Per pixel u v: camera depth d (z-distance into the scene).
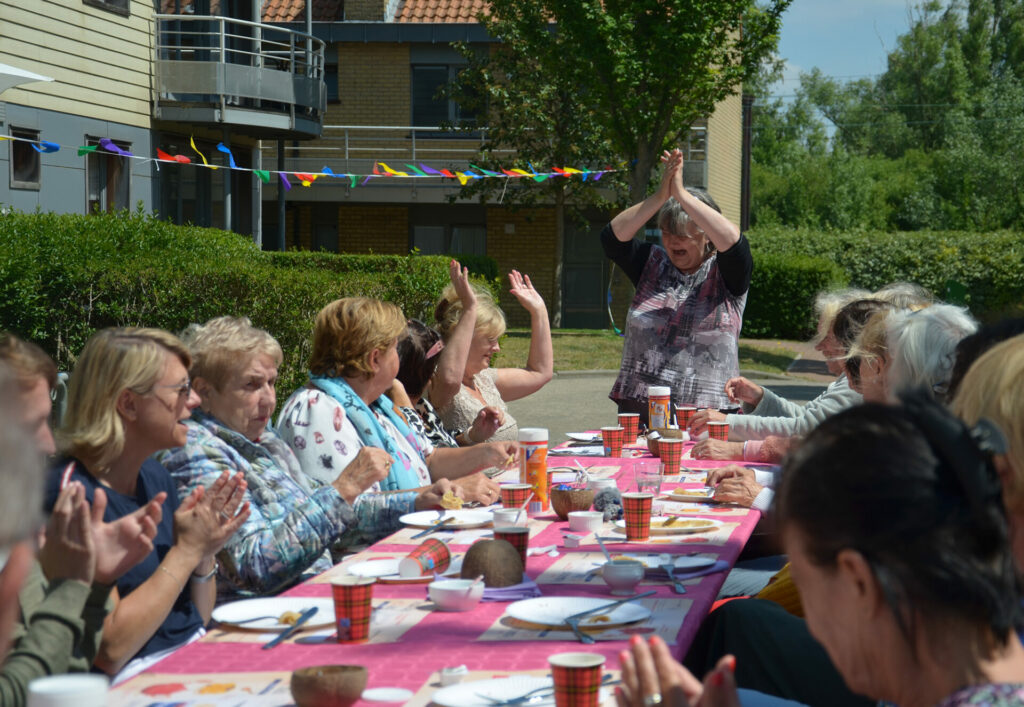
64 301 9.11
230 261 10.45
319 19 24.47
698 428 5.06
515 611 2.31
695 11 17.52
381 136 24.41
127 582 2.61
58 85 14.66
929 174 59.78
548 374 6.14
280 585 3.06
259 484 3.18
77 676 1.40
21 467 1.15
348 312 3.94
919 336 2.97
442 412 5.28
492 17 22.97
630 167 19.23
